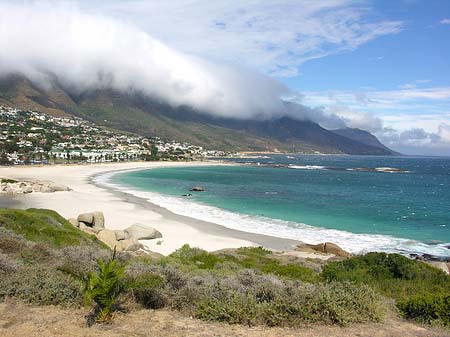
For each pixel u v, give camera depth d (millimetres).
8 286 9414
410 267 17234
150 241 33844
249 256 24328
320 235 39344
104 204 54688
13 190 64875
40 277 9938
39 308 8820
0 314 8375
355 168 195750
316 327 8562
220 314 8688
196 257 21531
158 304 9477
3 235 15281
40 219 25406
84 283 9594
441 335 8500
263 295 9953
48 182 76250
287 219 48281
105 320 8125
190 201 62281
